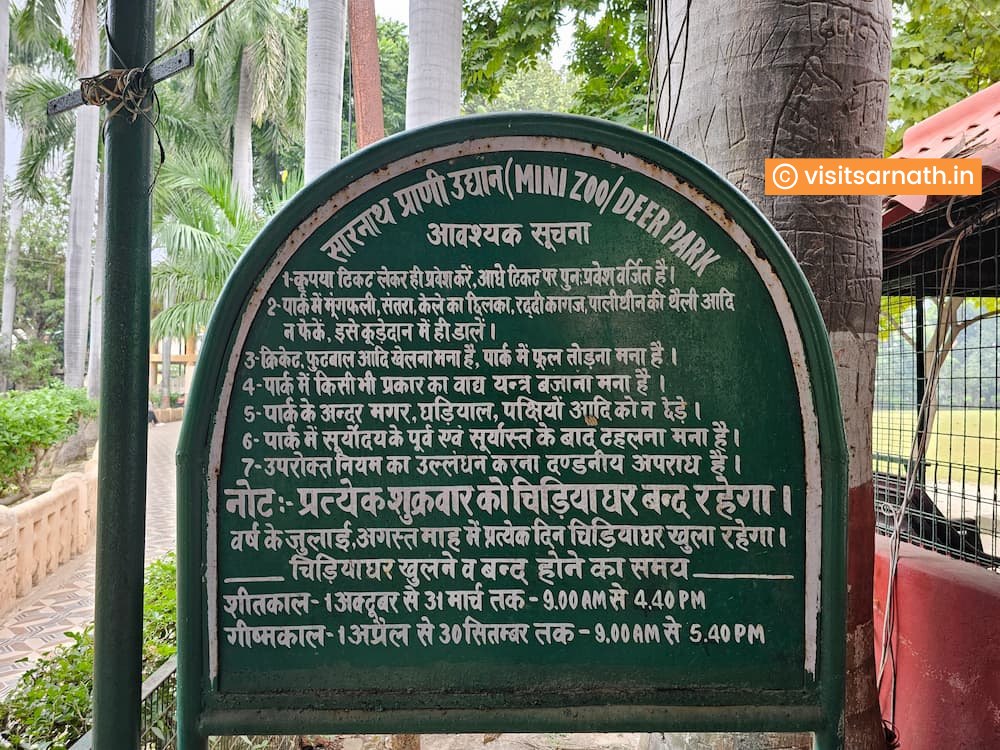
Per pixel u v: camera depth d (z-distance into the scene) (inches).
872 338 88.3
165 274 404.5
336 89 243.1
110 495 63.5
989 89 127.6
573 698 61.2
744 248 61.7
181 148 878.4
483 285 62.7
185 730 60.0
